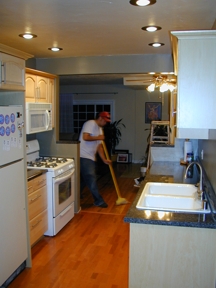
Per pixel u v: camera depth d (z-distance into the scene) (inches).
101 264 116.1
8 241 99.2
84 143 176.6
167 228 71.4
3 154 94.9
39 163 146.9
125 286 101.7
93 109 342.0
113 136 328.8
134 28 102.9
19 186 105.2
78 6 81.1
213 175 88.0
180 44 69.0
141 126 333.4
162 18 91.4
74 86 339.9
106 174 279.6
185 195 101.0
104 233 144.9
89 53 148.8
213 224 68.7
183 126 71.3
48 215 139.0
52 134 165.9
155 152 157.2
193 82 69.7
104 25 99.3
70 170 155.8
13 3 79.0
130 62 153.7
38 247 130.1
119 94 333.4
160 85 162.7
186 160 144.7
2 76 94.7
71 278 106.5
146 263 73.3
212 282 71.2
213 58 68.5
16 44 128.7
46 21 95.0
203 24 97.7
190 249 71.1
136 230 72.6
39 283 103.5
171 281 72.9
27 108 128.3
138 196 90.2
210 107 70.0
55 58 160.7
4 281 97.7
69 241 136.0
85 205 187.0
